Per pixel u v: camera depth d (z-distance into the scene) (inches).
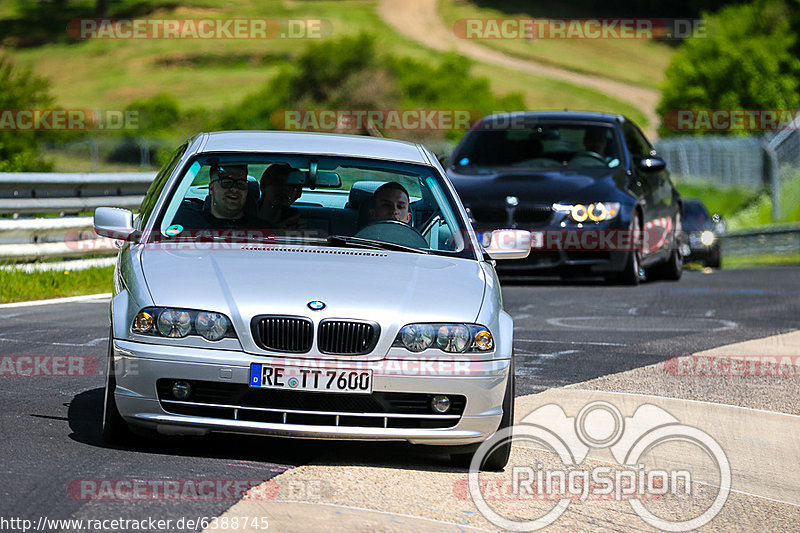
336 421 765.9
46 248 1919.3
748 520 742.5
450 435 781.9
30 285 1779.0
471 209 1838.1
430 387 775.1
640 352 1344.7
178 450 803.4
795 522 745.0
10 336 1296.8
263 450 821.2
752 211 6550.2
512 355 824.9
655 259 2123.5
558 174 1895.9
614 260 1855.3
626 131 2038.6
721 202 6776.6
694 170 7204.7
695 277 2503.7
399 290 808.9
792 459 898.1
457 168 1951.3
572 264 1843.0
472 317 802.2
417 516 682.8
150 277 805.9
